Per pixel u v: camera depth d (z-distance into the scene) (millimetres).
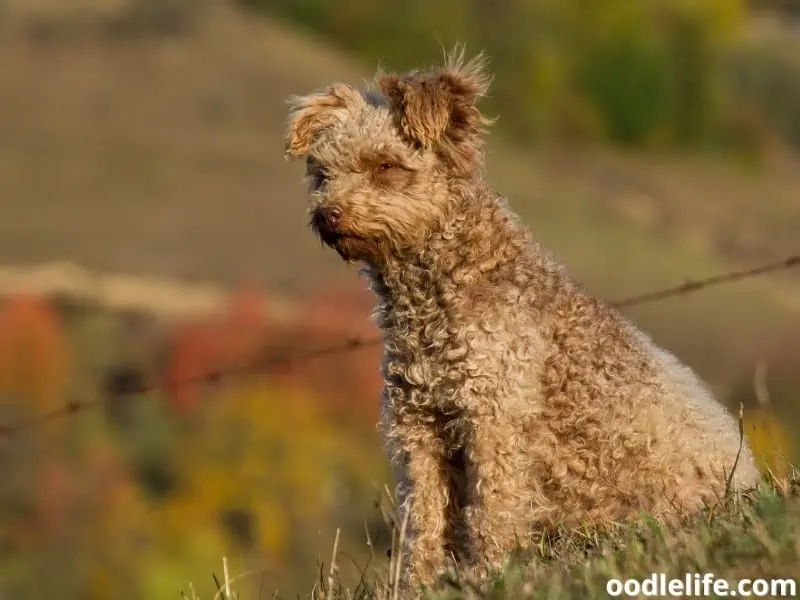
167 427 27828
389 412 7230
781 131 77938
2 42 59781
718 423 7227
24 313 30453
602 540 6422
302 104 7719
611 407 7008
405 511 6863
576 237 53188
